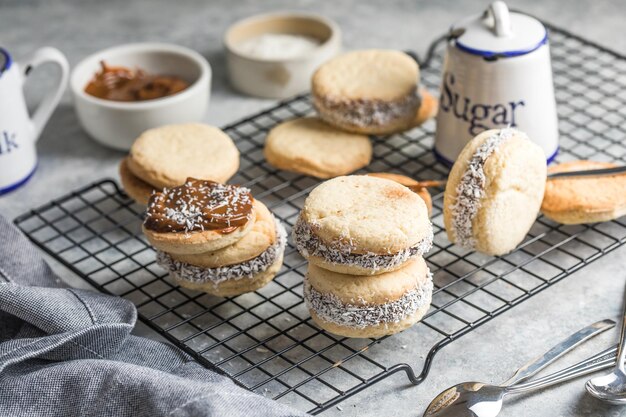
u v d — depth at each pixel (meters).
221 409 0.58
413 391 0.62
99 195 0.75
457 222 0.66
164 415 0.58
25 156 0.76
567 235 0.70
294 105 0.83
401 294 0.62
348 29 0.91
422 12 0.94
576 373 0.62
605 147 0.77
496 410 0.60
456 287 0.67
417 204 0.63
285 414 0.58
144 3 0.96
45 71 0.88
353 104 0.75
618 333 0.64
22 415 0.60
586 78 0.84
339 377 0.63
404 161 0.76
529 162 0.66
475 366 0.63
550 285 0.65
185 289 0.68
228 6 0.96
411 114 0.75
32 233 0.72
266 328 0.65
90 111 0.77
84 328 0.62
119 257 0.70
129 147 0.78
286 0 0.96
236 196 0.65
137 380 0.59
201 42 0.91
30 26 0.93
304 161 0.73
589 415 0.61
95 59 0.81
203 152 0.72
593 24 0.90
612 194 0.69
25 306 0.63
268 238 0.65
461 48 0.71
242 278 0.65
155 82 0.80
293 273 0.69
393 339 0.65
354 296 0.62
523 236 0.68
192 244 0.63
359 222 0.61
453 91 0.72
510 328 0.65
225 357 0.64
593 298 0.66
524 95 0.71
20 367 0.62
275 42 0.84
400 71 0.76
